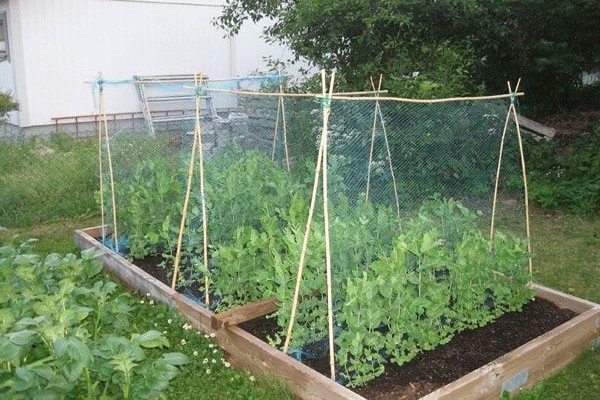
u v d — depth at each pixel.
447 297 3.86
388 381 3.46
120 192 5.71
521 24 9.70
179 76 13.23
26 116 11.49
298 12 7.81
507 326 4.16
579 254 5.97
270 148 6.38
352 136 5.36
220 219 4.85
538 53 10.42
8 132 10.66
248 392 3.58
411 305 3.57
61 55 11.79
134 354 2.56
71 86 12.02
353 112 5.39
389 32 7.90
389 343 3.55
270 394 3.52
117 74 12.56
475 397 3.38
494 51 9.71
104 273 5.53
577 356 4.07
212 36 13.77
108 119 12.51
